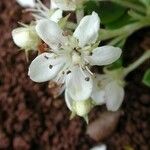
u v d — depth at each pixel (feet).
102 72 0.20
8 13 0.25
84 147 0.24
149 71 0.20
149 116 0.24
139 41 0.24
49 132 0.24
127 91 0.24
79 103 0.16
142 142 0.23
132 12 0.19
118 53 0.16
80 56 0.16
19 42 0.16
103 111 0.23
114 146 0.23
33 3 0.24
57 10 0.17
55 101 0.24
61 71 0.16
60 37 0.16
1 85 0.25
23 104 0.24
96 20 0.16
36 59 0.16
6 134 0.24
